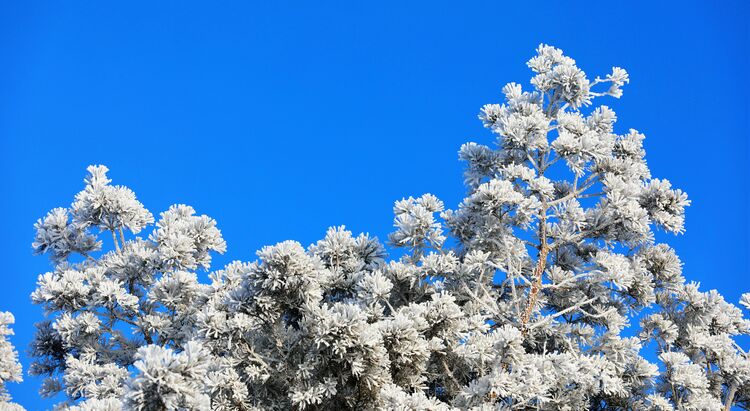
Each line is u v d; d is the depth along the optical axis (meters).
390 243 12.12
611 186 11.19
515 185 11.52
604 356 10.92
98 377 10.91
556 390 10.80
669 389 12.32
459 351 10.01
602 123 12.13
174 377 6.43
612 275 10.91
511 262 11.52
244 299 9.20
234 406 9.30
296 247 8.97
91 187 12.46
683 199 11.34
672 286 12.79
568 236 11.70
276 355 9.60
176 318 11.92
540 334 11.76
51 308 11.90
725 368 12.21
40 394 11.69
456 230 12.25
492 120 12.16
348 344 8.34
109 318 12.03
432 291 11.67
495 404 9.59
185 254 12.26
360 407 9.49
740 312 13.15
